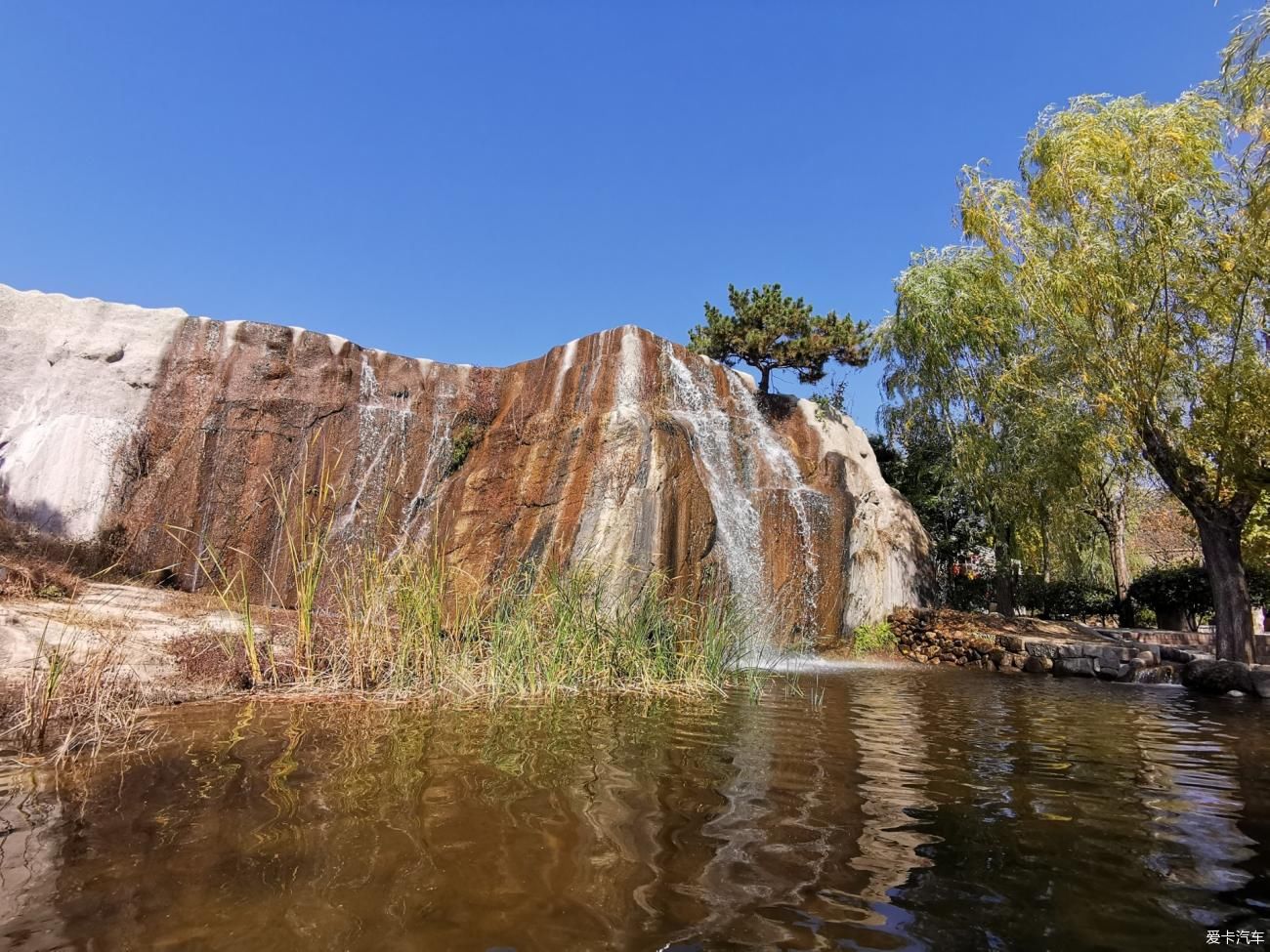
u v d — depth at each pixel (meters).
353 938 2.77
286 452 16.45
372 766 5.22
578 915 3.03
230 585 9.30
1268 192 11.31
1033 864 3.73
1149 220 12.84
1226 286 12.29
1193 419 13.27
